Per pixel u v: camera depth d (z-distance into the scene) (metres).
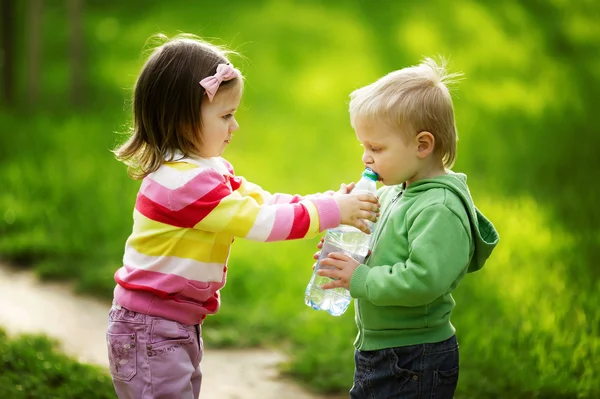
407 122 3.34
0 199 8.77
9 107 12.51
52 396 4.63
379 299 3.25
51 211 8.53
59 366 4.99
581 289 6.42
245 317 6.38
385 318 3.42
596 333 5.51
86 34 16.08
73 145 10.66
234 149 11.32
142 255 3.44
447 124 3.43
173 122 3.43
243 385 5.27
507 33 16.39
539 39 16.22
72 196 8.91
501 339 5.58
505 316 5.98
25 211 8.49
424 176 3.47
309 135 12.03
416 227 3.26
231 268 7.21
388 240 3.40
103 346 5.80
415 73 3.45
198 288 3.45
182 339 3.44
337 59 15.26
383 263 3.38
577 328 5.58
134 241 3.48
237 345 5.96
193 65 3.42
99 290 6.92
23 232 8.19
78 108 12.71
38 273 7.24
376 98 3.37
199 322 3.57
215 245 3.46
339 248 3.59
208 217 3.35
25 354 5.11
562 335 5.48
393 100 3.34
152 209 3.41
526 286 6.53
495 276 6.77
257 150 11.32
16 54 13.55
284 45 15.77
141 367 3.42
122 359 3.46
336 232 3.60
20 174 9.43
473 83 14.17
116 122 11.85
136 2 18.00
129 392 3.47
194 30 16.00
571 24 16.98
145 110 3.48
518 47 15.77
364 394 3.53
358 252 3.53
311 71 14.78
